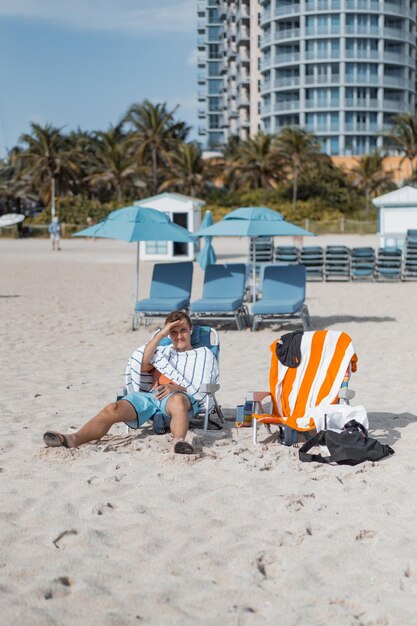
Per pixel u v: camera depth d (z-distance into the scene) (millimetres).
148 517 4547
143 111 70250
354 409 5887
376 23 98875
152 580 3730
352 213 67375
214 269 13977
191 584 3682
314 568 3846
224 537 4250
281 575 3781
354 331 12672
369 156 72625
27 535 4281
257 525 4426
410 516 4531
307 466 5465
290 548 4090
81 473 5332
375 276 22750
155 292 13750
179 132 74000
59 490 5012
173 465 5500
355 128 99750
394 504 4723
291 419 6023
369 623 3309
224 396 7875
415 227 25141
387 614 3357
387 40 99625
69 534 4301
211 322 14133
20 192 70062
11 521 4500
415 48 105062
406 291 19625
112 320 14320
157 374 6359
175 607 3453
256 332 12891
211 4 127688
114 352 10820
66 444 5762
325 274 22703
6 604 3463
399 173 82750
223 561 3951
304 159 69062
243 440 6180
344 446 5543
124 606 3467
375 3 97750
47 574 3779
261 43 102625
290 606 3463
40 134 68625
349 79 98812
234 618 3354
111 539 4234
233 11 110125
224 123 121688
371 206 67938
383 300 17531
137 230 12352
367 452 5551
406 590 3615
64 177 69812
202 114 133125
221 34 122938
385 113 101812
